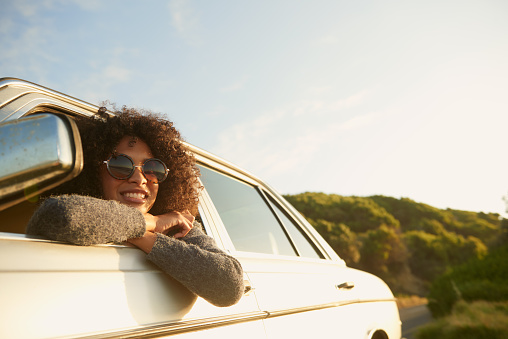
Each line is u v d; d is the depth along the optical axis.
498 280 18.95
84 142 1.57
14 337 0.88
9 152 0.71
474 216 61.62
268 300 1.83
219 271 1.39
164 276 1.36
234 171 2.40
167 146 1.73
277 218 2.63
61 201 1.11
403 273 36.41
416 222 54.06
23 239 1.04
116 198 1.56
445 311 17.42
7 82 1.39
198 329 1.39
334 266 2.73
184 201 1.78
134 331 1.15
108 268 1.18
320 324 2.14
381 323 2.78
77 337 1.00
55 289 1.01
